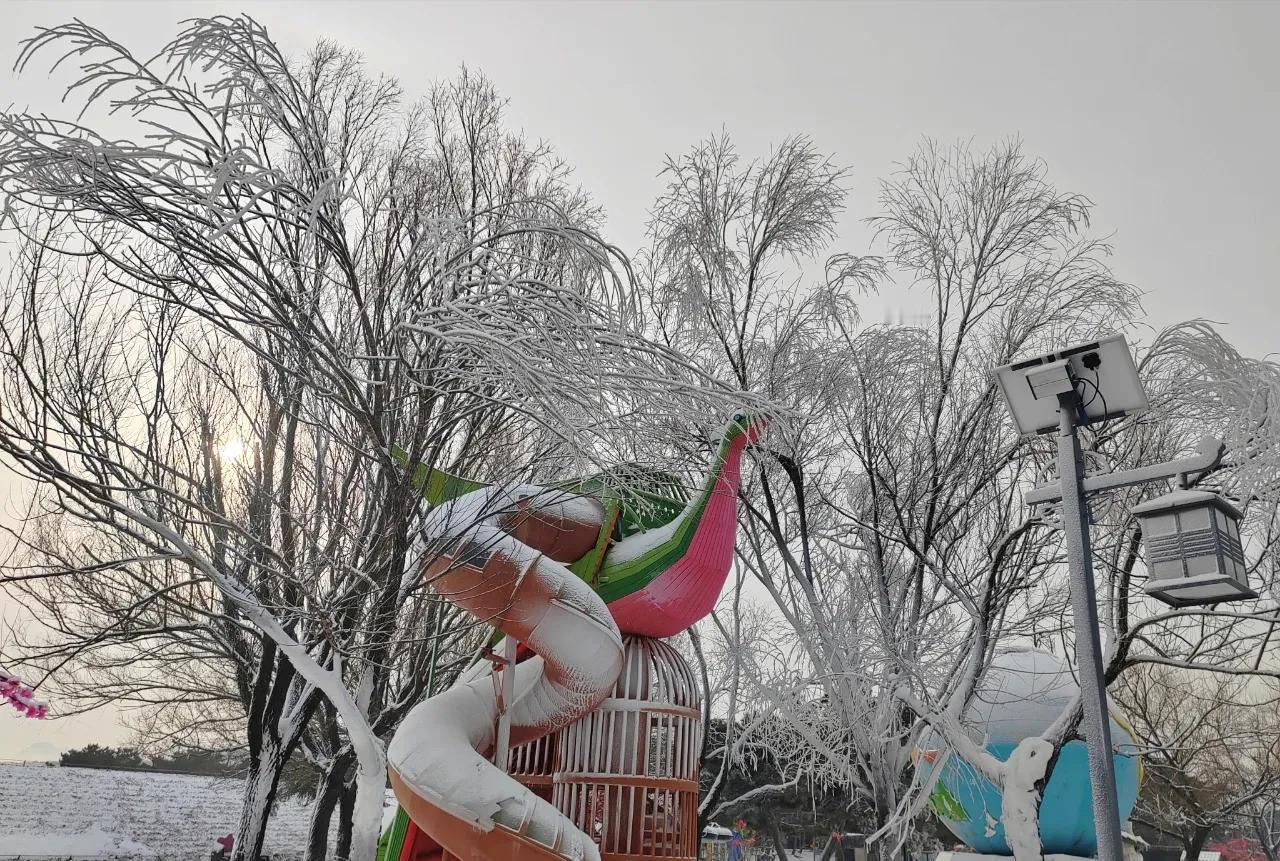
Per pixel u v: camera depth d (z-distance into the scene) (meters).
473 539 8.45
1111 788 5.44
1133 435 12.30
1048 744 10.72
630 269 7.75
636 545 9.26
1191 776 22.34
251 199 6.85
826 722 13.12
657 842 8.34
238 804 35.88
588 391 7.36
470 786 7.53
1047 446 12.95
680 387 7.36
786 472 14.49
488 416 12.05
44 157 7.07
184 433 11.33
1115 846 5.30
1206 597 5.77
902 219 14.35
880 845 12.37
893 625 12.97
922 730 12.58
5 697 8.62
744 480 14.45
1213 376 10.16
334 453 10.94
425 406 9.56
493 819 7.39
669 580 8.87
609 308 7.50
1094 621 5.87
